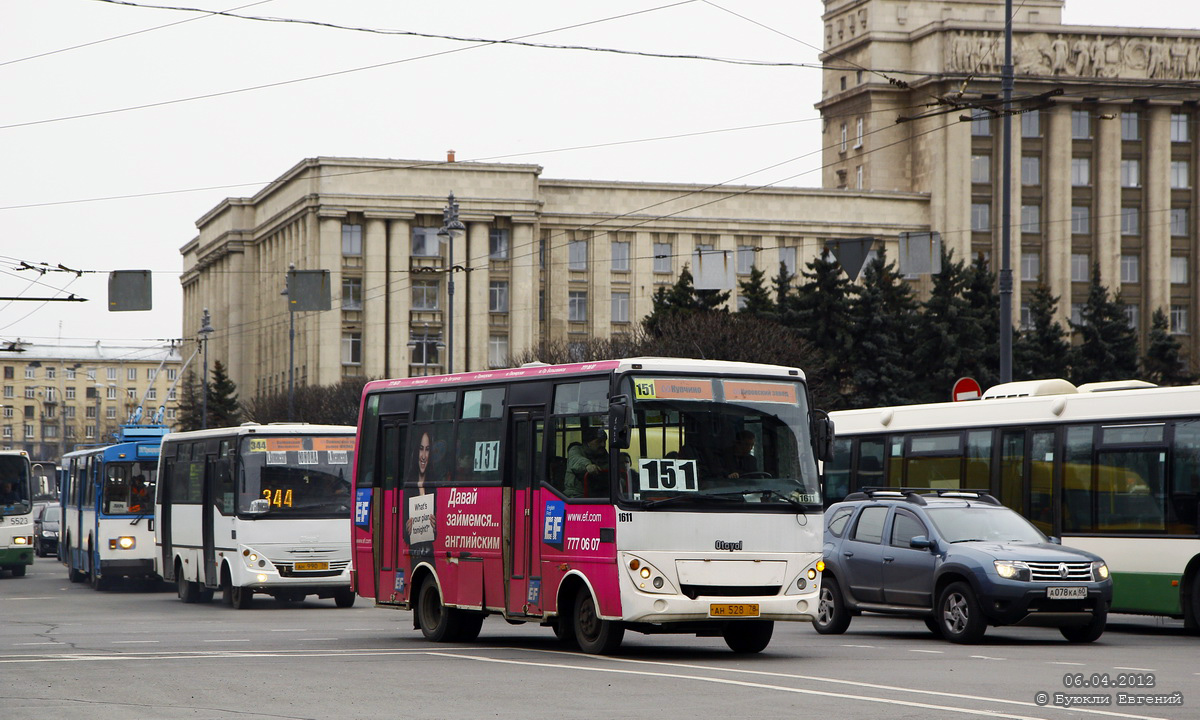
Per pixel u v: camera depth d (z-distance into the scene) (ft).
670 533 73.36
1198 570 91.15
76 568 177.68
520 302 451.12
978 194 465.88
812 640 89.66
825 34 506.48
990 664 72.02
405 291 445.37
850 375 288.51
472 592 84.33
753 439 76.23
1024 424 104.32
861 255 172.76
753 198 464.24
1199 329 479.41
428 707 54.39
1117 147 472.85
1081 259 474.49
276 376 491.31
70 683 62.75
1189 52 470.39
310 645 84.43
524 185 451.94
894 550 91.40
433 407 89.86
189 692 59.31
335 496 127.75
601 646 75.51
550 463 78.95
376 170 443.32
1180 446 92.89
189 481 139.13
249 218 527.40
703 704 55.06
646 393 74.64
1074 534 99.09
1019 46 459.73
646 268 462.60
